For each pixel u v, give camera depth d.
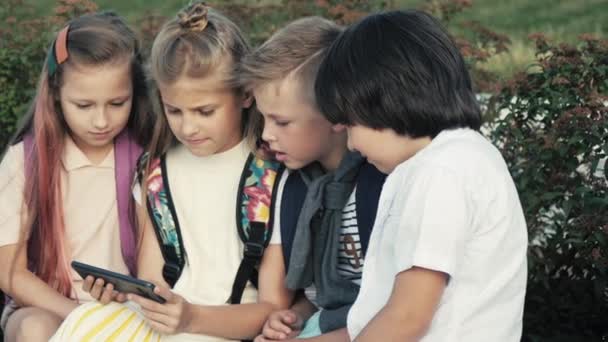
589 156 3.15
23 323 2.79
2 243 2.93
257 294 2.91
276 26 4.22
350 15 3.92
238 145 2.91
